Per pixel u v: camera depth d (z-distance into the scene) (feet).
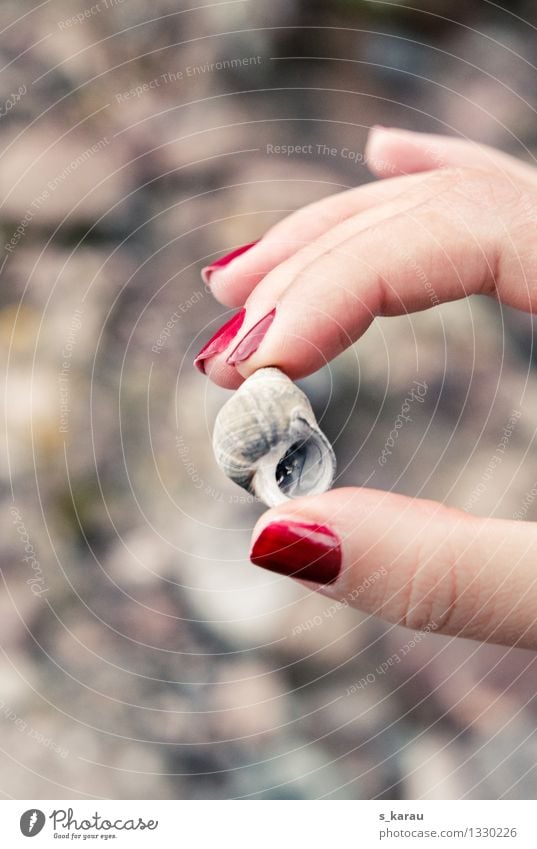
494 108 1.24
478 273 0.82
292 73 1.26
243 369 0.75
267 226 1.12
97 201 1.11
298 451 0.72
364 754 0.91
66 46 1.21
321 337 0.76
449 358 1.03
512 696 0.93
